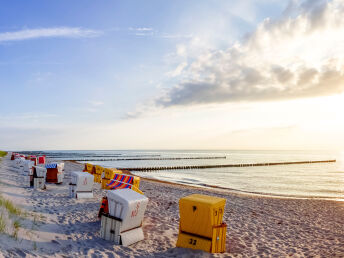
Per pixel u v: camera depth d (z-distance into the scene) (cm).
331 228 902
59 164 1405
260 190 2467
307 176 4059
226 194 1689
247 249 607
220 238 540
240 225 851
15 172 1811
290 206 1328
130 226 580
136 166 6128
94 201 989
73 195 1038
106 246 532
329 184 3047
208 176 3909
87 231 625
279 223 923
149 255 507
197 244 533
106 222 578
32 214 705
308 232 822
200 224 533
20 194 997
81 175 1038
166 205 1070
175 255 508
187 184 2666
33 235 525
